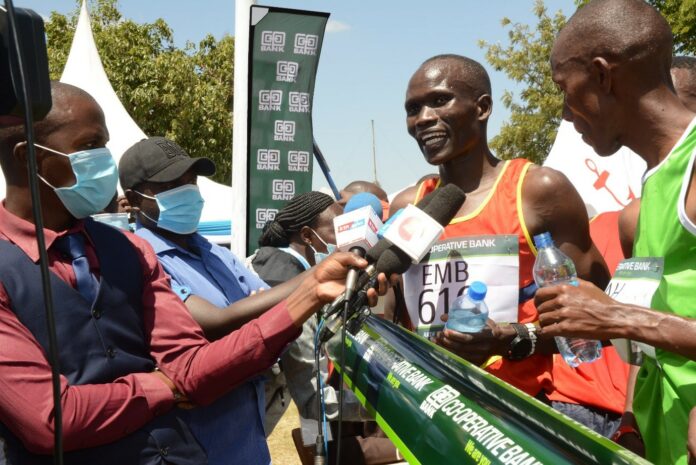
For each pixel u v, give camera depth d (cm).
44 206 214
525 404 171
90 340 206
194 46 2598
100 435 201
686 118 218
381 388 244
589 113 231
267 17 615
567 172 689
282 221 484
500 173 315
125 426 206
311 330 407
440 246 312
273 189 618
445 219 270
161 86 2345
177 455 220
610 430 335
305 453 459
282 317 228
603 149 236
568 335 210
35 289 200
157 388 213
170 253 294
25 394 191
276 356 229
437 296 309
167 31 2469
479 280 303
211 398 225
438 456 189
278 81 618
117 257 221
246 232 618
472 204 314
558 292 212
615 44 220
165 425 220
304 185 622
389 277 245
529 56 2403
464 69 313
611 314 204
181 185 302
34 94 169
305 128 621
